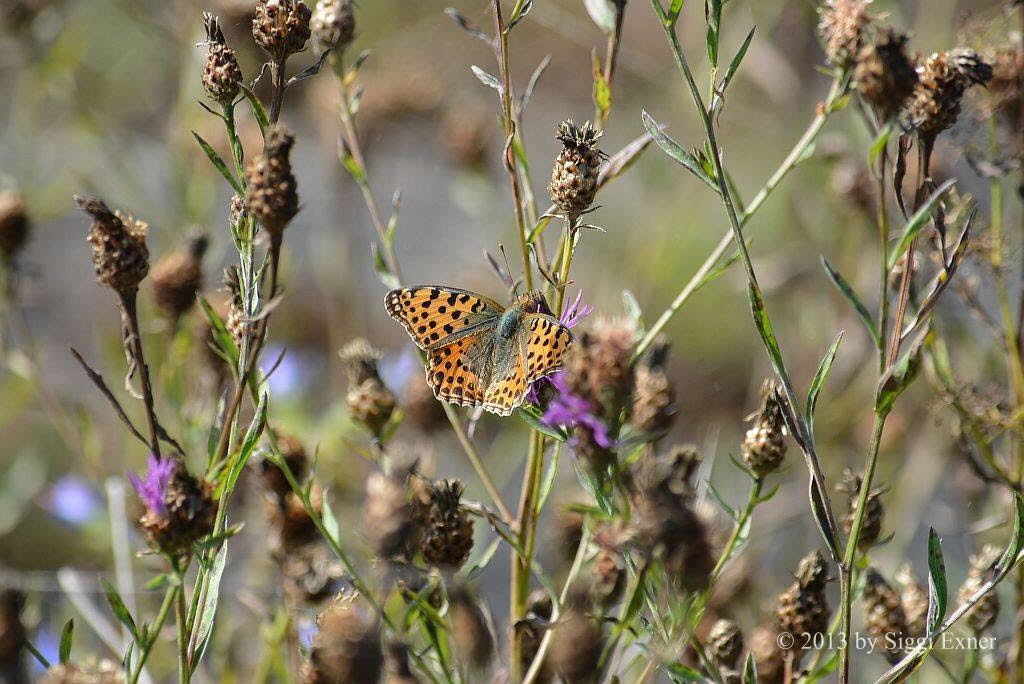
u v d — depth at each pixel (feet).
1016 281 3.87
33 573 4.12
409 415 3.79
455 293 3.62
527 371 3.55
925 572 4.10
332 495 3.92
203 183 4.06
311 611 3.66
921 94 3.51
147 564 3.91
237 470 3.51
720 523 3.72
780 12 4.23
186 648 3.51
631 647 3.67
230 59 3.53
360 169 3.67
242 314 3.57
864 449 4.11
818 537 4.12
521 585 3.59
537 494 3.58
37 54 4.18
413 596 3.52
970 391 3.71
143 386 3.51
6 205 3.91
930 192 3.52
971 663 3.64
